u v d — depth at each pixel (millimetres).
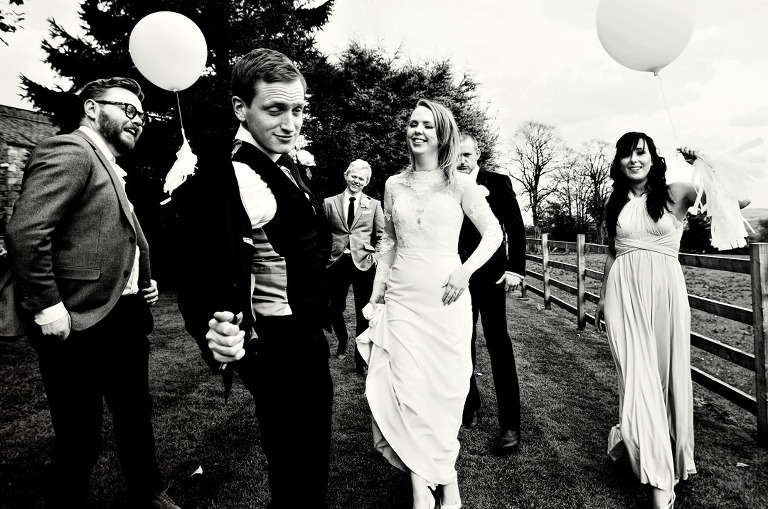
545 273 8406
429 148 2314
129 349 2016
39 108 11547
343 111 17062
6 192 10953
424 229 2281
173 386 3904
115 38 11352
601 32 2744
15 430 3045
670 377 2361
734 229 2254
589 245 6246
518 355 5004
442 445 2094
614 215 2588
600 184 41094
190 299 1219
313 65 14070
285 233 1359
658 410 2240
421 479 2053
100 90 1957
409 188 2365
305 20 13969
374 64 18109
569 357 4934
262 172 1341
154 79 3109
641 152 2410
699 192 2301
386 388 2191
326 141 15203
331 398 1469
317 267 1456
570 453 2771
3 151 11156
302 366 1375
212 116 11305
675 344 2336
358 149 16047
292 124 1413
